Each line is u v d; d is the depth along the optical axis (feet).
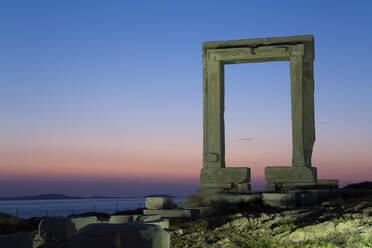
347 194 70.59
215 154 82.43
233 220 52.37
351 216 46.19
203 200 76.02
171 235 47.44
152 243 21.90
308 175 77.46
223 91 86.99
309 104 80.94
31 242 27.07
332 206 56.75
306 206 63.52
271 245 42.27
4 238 25.59
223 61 85.92
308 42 82.02
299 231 44.14
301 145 80.07
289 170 78.54
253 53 83.46
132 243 21.70
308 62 81.76
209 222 54.29
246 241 44.01
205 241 44.55
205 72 85.56
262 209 64.59
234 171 80.53
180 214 63.16
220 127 83.76
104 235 21.72
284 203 65.31
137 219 50.57
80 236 22.11
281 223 49.21
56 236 33.65
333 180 79.46
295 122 81.05
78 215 73.36
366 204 52.75
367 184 80.74
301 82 81.30
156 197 66.08
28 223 60.70
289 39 82.69
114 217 50.29
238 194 73.31
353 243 39.55
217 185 80.94
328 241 41.32
